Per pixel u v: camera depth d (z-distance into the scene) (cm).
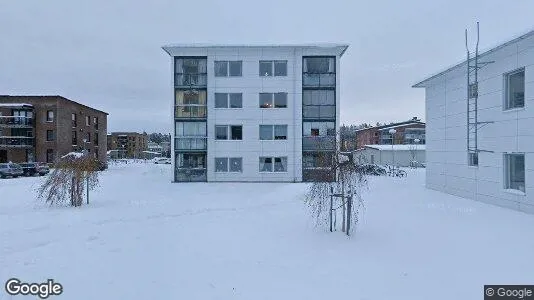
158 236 995
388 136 7412
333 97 3108
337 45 3036
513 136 1461
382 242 924
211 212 1388
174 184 2770
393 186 2375
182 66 3119
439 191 2067
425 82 2128
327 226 1102
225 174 3086
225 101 3100
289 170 3078
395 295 600
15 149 4928
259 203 1645
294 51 3086
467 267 734
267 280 668
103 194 1998
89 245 902
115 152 11025
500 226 1112
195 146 3108
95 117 6097
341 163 1074
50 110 4975
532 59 1358
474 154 1769
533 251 843
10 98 4931
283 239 957
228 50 3088
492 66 1589
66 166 1523
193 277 684
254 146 3089
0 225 1127
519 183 1462
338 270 721
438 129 2103
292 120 3086
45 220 1206
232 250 860
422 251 846
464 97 1827
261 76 3089
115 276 688
